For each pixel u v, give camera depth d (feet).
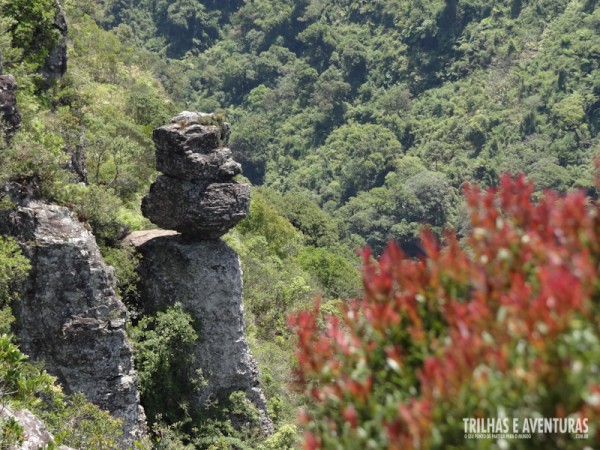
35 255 78.64
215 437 92.32
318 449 18.67
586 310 15.43
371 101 474.49
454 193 391.24
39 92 115.03
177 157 91.71
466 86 460.96
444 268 18.75
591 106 412.57
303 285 145.48
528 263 17.52
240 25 543.39
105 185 114.83
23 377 55.26
